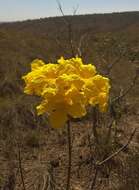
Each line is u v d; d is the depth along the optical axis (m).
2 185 4.89
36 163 6.32
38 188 4.34
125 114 9.49
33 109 8.96
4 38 23.67
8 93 11.23
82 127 8.09
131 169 5.29
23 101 9.96
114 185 5.33
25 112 8.66
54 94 2.33
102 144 5.11
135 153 6.05
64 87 2.39
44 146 7.32
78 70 2.54
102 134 6.15
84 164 6.09
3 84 11.55
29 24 54.09
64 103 2.38
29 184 5.25
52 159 6.65
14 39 24.56
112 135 6.80
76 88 2.36
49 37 27.58
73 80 2.37
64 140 7.50
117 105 6.70
